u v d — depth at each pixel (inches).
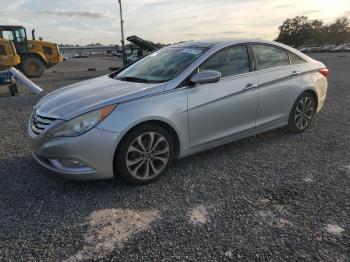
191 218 120.0
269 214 121.5
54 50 783.7
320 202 129.0
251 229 112.5
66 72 901.2
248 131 180.1
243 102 171.8
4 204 131.6
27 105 343.6
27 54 735.1
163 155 149.5
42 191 141.8
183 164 168.7
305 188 140.9
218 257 99.2
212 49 167.0
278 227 113.2
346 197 132.6
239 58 175.5
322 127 229.9
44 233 112.5
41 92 427.2
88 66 1253.7
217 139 166.4
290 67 199.3
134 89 145.8
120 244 106.2
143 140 142.3
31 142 144.4
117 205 129.8
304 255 99.2
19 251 103.7
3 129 243.3
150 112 139.5
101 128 130.8
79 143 129.6
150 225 116.2
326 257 98.1
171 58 173.2
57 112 137.1
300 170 159.5
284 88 192.4
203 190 141.2
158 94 144.4
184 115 150.0
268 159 173.9
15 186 146.6
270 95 184.9
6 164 171.9
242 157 177.0
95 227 115.4
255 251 101.3
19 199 135.3
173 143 153.4
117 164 137.9
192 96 152.4
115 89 149.9
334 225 113.7
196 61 159.3
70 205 130.2
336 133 216.2
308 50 2945.4
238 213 122.6
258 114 182.2
